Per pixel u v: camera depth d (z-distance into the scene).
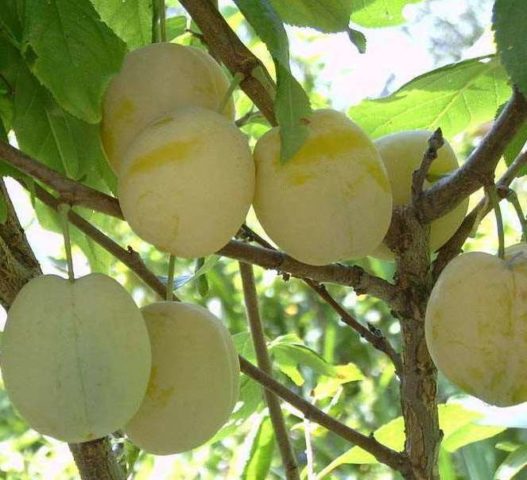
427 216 0.43
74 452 0.45
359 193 0.39
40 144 0.45
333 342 1.16
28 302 0.37
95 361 0.36
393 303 0.45
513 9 0.35
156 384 0.39
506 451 0.77
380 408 1.17
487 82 0.53
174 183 0.37
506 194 0.43
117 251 0.47
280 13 0.44
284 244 0.39
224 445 0.91
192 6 0.40
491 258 0.40
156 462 0.79
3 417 1.07
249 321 0.55
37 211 0.51
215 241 0.38
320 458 1.05
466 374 0.40
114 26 0.49
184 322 0.40
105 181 0.45
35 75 0.41
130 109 0.41
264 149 0.39
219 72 0.43
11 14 0.43
